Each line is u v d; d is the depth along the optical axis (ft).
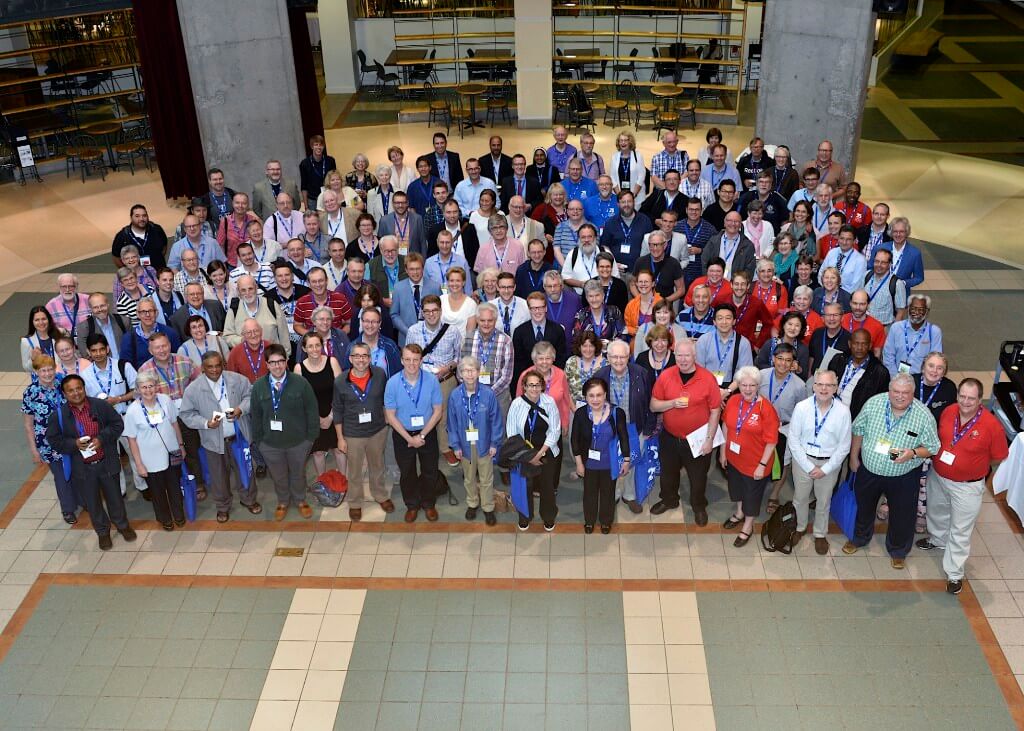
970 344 33.22
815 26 39.34
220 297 27.61
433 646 21.08
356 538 24.58
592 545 24.03
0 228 46.80
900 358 25.58
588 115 58.70
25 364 26.07
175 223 47.01
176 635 21.66
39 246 44.62
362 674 20.43
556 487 24.72
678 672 20.22
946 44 70.64
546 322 25.36
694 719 19.10
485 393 23.18
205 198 35.40
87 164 55.16
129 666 20.84
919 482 21.91
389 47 68.90
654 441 23.77
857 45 38.47
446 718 19.27
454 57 67.51
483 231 30.96
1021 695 19.49
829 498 22.85
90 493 23.48
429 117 61.77
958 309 35.83
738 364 24.21
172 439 23.66
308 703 19.75
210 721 19.40
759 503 23.22
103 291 39.55
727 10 61.46
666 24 64.54
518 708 19.45
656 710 19.33
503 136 58.13
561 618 21.74
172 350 26.03
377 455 24.58
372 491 25.17
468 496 24.80
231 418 23.70
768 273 26.04
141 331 25.49
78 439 22.76
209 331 25.67
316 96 52.39
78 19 56.49
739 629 21.30
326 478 25.59
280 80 44.32
